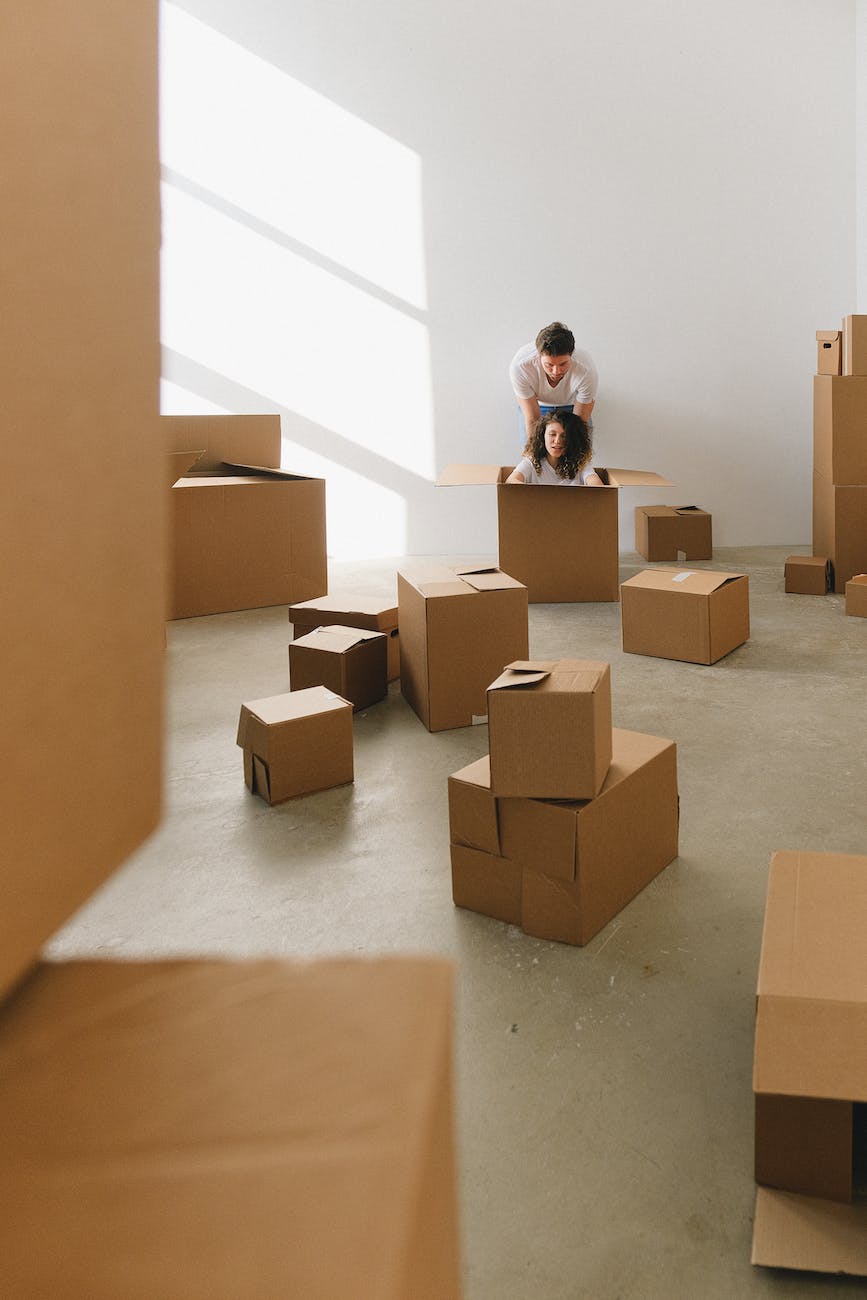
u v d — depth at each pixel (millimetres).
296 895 1896
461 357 5457
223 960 476
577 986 1588
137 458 413
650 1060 1417
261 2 5176
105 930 1782
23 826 346
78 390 360
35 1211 344
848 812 2170
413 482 5566
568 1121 1305
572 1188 1197
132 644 420
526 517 4281
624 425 5523
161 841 2129
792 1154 1150
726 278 5410
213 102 5238
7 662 329
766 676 3184
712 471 5582
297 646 2924
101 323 374
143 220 402
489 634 2770
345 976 461
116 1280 319
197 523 4168
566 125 5277
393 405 5504
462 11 5191
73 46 343
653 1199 1179
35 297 328
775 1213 1131
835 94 5258
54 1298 313
